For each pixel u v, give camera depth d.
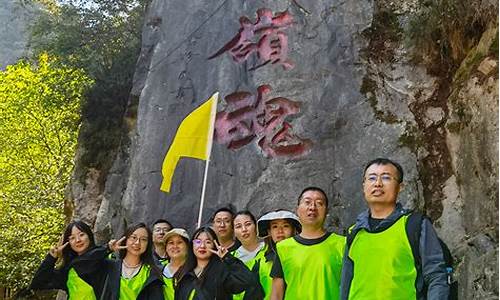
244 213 5.77
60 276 5.47
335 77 8.01
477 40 7.22
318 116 7.91
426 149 7.45
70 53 14.38
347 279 3.84
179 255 5.15
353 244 3.83
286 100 8.09
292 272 4.39
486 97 6.44
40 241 16.89
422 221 3.69
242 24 8.61
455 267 6.39
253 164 8.02
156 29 9.59
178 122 8.56
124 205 8.57
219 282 4.83
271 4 8.52
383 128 7.63
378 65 7.98
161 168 8.44
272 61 8.32
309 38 8.24
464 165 6.80
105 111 11.87
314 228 4.50
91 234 5.52
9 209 17.09
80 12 14.43
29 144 18.05
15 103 17.86
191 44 8.84
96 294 5.31
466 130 6.80
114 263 5.29
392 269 3.64
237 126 8.25
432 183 7.32
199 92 8.59
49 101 16.59
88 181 11.67
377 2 8.30
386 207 3.88
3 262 16.56
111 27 14.30
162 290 5.14
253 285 4.83
